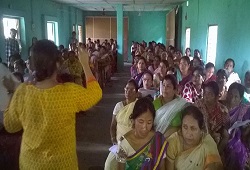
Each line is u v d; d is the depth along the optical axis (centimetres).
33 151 159
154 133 177
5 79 296
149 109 172
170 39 1459
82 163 381
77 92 165
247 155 222
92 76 179
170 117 233
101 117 590
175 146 191
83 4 1223
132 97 289
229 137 247
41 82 161
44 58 154
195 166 185
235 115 271
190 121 185
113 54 1191
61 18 1198
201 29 825
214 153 185
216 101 273
